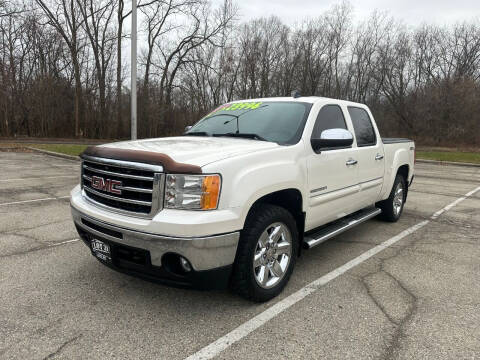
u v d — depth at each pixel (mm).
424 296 3498
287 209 3717
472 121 34281
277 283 3389
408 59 43469
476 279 3916
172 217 2689
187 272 2764
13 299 3305
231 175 2861
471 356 2584
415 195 9211
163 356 2539
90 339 2719
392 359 2545
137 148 3094
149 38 37094
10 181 9672
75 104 35812
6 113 31797
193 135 4359
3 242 4840
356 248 4891
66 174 11141
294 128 3830
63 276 3807
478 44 42688
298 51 41531
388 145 5641
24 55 33250
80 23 33688
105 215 3004
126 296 3395
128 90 37469
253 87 40812
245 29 40625
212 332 2836
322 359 2535
